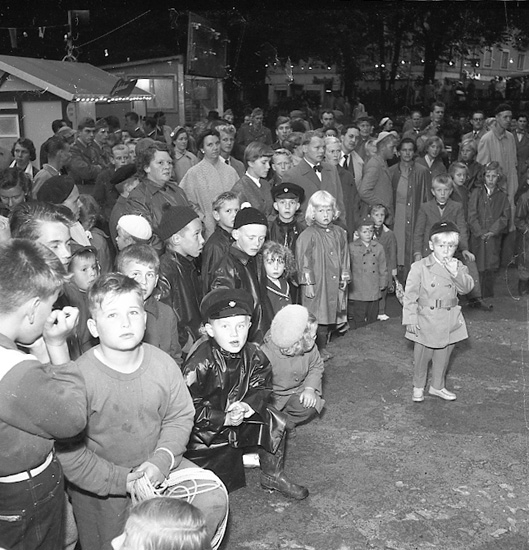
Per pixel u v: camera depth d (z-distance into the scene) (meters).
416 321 5.02
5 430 2.23
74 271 3.59
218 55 15.25
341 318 6.07
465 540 3.49
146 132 12.26
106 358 2.88
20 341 2.39
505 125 9.98
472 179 9.00
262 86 17.61
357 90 18.28
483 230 7.88
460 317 5.07
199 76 15.06
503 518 3.68
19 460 2.28
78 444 2.75
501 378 5.60
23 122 10.30
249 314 3.60
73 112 10.52
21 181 5.24
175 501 2.25
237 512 3.71
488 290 8.00
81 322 3.43
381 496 3.88
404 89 18.12
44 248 2.39
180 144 8.56
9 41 15.54
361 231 6.83
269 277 5.06
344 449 4.42
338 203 6.88
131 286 2.85
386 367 5.81
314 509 3.75
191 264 4.50
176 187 5.92
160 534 2.14
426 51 18.09
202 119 14.72
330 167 6.91
